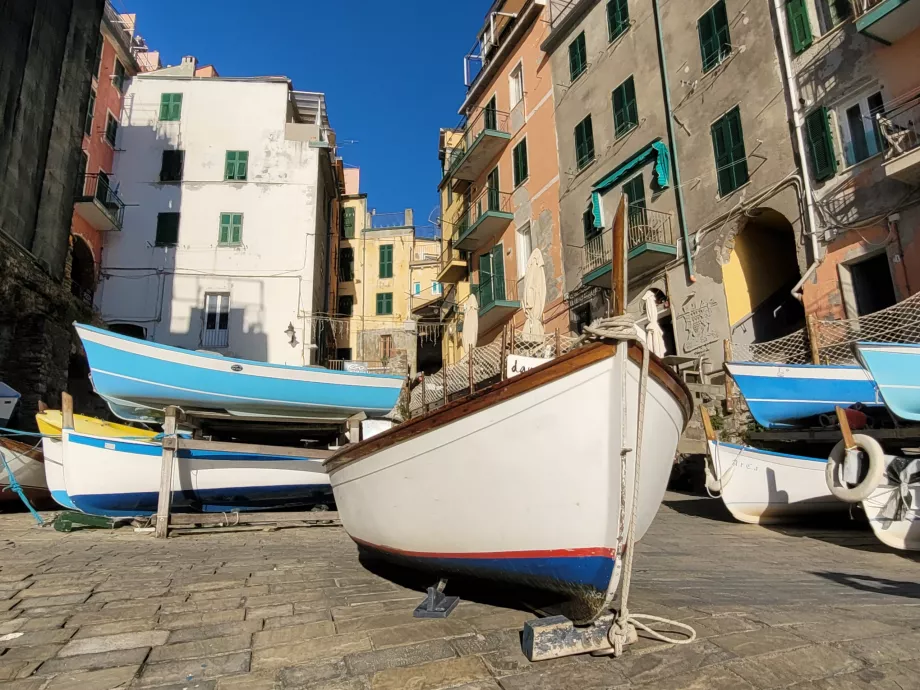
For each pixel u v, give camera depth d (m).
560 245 19.09
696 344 13.64
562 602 3.17
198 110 23.31
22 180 13.70
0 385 12.31
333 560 5.68
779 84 12.25
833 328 10.66
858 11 10.41
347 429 10.79
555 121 19.95
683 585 4.44
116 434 9.70
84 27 16.53
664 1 15.61
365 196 37.97
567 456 2.81
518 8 23.50
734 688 2.40
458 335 26.92
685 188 14.39
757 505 8.59
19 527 8.33
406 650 2.87
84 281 20.75
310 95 26.97
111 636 3.15
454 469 3.20
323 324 25.98
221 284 21.78
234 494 9.48
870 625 3.17
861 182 10.53
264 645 2.99
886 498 6.55
